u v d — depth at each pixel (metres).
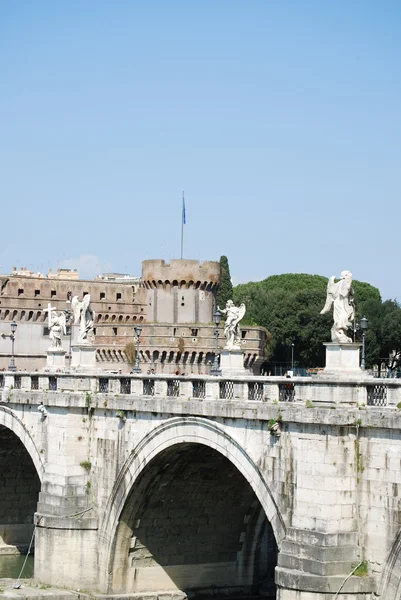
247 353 148.75
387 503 44.19
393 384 44.06
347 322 47.59
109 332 157.62
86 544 64.19
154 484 61.44
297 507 47.59
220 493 64.38
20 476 85.56
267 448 49.97
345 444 45.59
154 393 59.44
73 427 65.06
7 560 82.69
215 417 53.62
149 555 64.12
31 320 160.25
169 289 162.88
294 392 48.88
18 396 70.31
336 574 45.12
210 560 66.25
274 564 68.81
